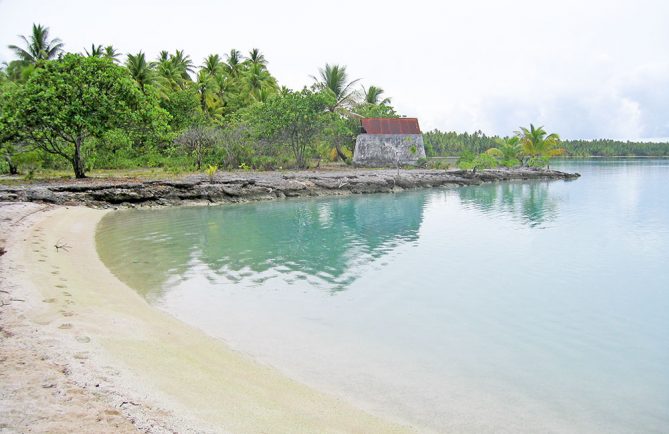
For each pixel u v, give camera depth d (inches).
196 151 1739.7
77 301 374.3
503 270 580.1
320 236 794.2
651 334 378.9
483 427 237.6
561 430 238.8
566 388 285.7
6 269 434.6
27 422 180.7
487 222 969.5
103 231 793.6
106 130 1250.0
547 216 1062.4
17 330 284.5
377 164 2203.5
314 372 294.5
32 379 219.1
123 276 510.3
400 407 254.2
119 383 231.5
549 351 342.3
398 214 1072.8
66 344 271.9
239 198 1264.8
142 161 1726.1
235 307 420.5
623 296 480.4
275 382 273.3
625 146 6003.9
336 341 349.7
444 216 1051.9
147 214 1016.9
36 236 629.3
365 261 617.6
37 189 994.7
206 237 761.6
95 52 1924.2
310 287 491.8
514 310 434.0
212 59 2541.8
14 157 1400.1
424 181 1711.4
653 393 281.9
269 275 537.0
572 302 459.8
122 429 185.8
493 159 2305.6
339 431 221.3
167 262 586.6
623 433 238.8
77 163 1290.6
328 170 1905.8
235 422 214.5
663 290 501.4
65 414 190.9
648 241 776.3
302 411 238.4
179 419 205.5
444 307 438.3
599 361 326.6
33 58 1899.6
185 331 348.2
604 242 766.5
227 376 272.5
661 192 1632.6
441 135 4323.3
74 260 542.0
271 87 2610.7
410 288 497.4
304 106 1808.6
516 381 293.3
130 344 295.9
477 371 305.9
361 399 261.1
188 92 1977.1
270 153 1918.1
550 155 2509.8
